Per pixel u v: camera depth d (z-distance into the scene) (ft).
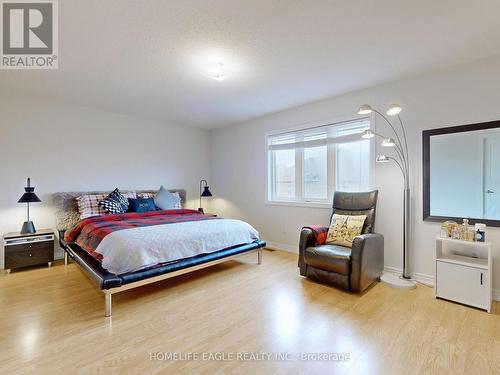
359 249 8.42
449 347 5.81
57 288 9.05
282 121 14.30
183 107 13.58
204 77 9.82
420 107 9.59
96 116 13.87
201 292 8.79
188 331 6.48
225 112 14.55
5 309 7.53
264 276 10.32
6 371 5.07
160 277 8.34
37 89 11.00
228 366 5.28
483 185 8.37
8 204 11.41
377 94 10.68
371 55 8.18
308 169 13.44
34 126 12.01
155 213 13.10
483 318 7.02
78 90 11.14
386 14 6.21
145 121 15.79
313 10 6.05
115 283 7.32
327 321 6.93
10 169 11.44
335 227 10.28
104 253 8.09
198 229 9.96
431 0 5.72
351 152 11.83
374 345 5.92
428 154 9.37
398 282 9.21
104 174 14.15
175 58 8.32
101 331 6.46
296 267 11.44
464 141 8.68
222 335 6.32
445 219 9.04
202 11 6.05
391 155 10.33
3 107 11.28
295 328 6.61
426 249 9.48
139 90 11.17
